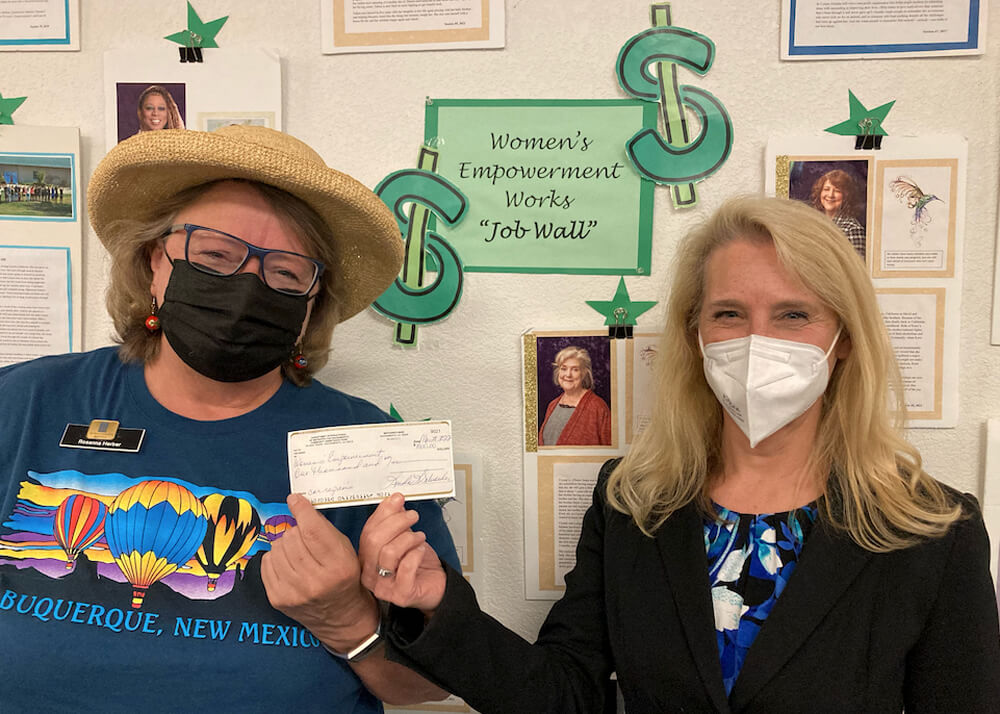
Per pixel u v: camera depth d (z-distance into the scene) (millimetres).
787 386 872
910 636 823
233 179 877
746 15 1191
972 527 859
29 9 1273
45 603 829
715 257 931
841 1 1172
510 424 1271
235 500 879
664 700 879
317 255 934
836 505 886
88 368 958
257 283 845
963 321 1195
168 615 841
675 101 1210
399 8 1229
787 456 936
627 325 1237
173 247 875
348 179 895
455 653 847
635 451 1040
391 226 945
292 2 1249
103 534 856
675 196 1217
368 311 1280
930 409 1198
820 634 828
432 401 1281
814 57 1180
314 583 777
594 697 959
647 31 1206
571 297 1249
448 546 976
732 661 861
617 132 1224
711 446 1022
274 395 960
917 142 1174
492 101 1236
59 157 1279
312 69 1255
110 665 821
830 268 859
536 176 1241
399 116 1251
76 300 1296
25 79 1291
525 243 1250
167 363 924
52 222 1292
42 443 890
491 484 1279
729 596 888
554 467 1262
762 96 1200
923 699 842
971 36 1154
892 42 1170
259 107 1254
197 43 1256
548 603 1272
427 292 1267
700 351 991
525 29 1224
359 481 828
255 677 841
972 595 831
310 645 871
